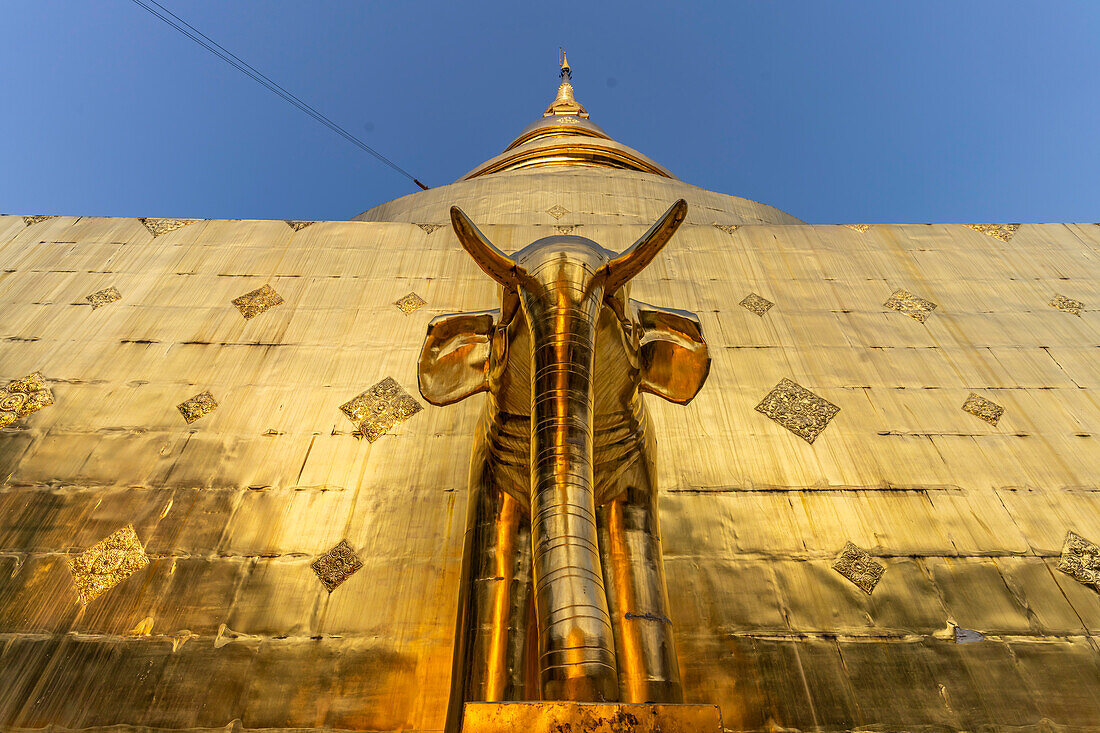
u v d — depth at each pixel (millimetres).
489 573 2797
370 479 4531
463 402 5102
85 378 5141
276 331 5695
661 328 3174
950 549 4105
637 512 2926
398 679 3523
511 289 2691
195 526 4203
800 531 4211
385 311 5934
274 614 3781
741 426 4902
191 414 4918
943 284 6305
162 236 6785
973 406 5047
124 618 3723
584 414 2334
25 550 3998
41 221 6879
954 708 3379
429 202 9727
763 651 3621
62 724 3283
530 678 2604
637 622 2633
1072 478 4500
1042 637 3664
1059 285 6215
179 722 3312
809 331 5785
